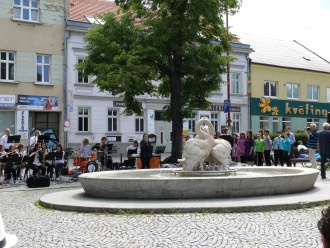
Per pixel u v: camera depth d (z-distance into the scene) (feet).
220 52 75.46
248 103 140.46
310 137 65.26
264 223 28.48
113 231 27.14
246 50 139.54
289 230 26.48
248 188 37.11
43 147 63.46
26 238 25.98
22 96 100.89
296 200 34.81
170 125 124.36
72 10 119.65
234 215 31.22
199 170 45.65
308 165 84.89
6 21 100.22
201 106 78.43
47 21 105.19
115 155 113.80
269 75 145.59
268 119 145.18
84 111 110.52
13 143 68.74
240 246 22.82
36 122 104.37
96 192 39.06
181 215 31.42
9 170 59.41
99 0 131.13
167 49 71.36
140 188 36.86
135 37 72.08
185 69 71.92
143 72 68.28
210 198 36.52
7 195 47.11
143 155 64.64
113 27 73.61
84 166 62.44
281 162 73.97
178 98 74.18
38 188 53.31
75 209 34.76
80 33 109.40
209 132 46.34
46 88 104.58
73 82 108.27
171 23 69.56
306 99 155.02
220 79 75.92
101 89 72.23
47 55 105.60
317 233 25.62
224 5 72.69
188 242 23.88
